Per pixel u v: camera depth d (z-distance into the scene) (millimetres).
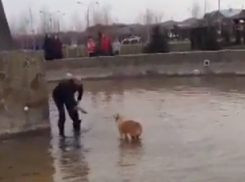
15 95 9633
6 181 6738
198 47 24391
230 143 8102
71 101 9898
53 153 8250
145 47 24547
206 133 9023
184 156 7438
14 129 9633
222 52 20766
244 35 24047
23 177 6891
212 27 24562
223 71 20797
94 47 23500
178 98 14125
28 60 9789
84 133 9797
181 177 6367
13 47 10422
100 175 6734
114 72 22031
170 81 19500
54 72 21812
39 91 9930
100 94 16312
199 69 21203
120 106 13188
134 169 6906
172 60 21625
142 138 8938
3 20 10180
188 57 21359
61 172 7031
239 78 19219
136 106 13031
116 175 6676
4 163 7762
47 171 7133
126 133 8875
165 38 24547
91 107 13312
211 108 11898
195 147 7973
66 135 9688
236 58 20547
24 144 9086
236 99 13156
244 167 6652
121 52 24531
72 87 9852
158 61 21812
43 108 9984
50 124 10562
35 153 8336
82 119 11391
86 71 22031
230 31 24328
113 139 9055
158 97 14633
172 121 10484
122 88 17844
